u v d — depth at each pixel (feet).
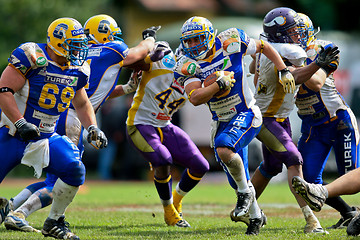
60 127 82.69
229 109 74.54
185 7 331.57
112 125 202.18
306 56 78.28
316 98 83.25
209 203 121.49
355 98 220.84
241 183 72.49
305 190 67.97
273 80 79.20
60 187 69.46
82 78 70.03
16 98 67.97
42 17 245.45
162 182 86.53
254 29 239.50
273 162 84.23
